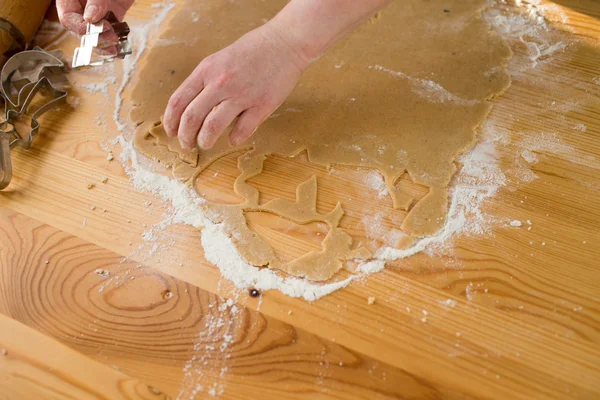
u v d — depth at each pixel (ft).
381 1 2.14
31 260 2.12
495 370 1.89
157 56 2.58
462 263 2.05
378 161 2.25
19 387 1.91
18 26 2.53
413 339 1.94
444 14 2.64
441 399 1.85
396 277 2.04
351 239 2.11
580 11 2.64
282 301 2.02
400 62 2.50
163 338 1.97
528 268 2.04
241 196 2.22
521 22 2.61
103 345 1.96
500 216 2.13
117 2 2.43
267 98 2.13
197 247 2.12
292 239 2.13
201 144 2.11
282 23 2.14
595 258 2.05
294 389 1.88
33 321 2.01
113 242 2.14
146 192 2.24
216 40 2.60
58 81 2.54
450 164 2.23
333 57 2.52
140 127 2.39
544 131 2.31
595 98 2.39
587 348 1.91
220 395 1.88
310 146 2.31
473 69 2.47
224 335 1.96
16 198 2.25
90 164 2.31
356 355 1.92
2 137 2.25
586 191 2.18
